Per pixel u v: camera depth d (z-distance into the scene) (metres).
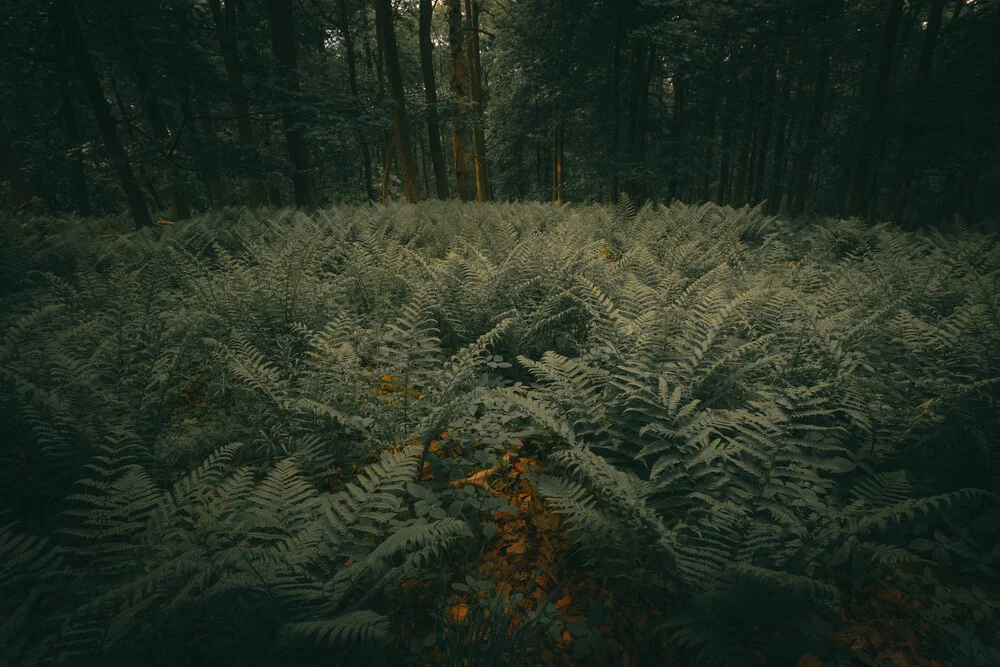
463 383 3.77
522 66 16.23
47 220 9.83
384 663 1.95
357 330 4.39
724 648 1.96
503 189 30.47
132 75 10.55
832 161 14.14
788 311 4.68
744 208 10.05
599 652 2.16
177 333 4.38
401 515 2.80
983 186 14.48
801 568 2.27
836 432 3.38
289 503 2.43
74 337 4.11
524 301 5.26
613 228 9.51
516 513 3.02
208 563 1.93
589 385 3.87
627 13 14.06
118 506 2.29
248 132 14.52
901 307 4.93
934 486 3.05
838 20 14.10
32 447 2.93
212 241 7.97
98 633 1.83
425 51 15.79
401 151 14.52
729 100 16.92
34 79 10.86
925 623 2.38
